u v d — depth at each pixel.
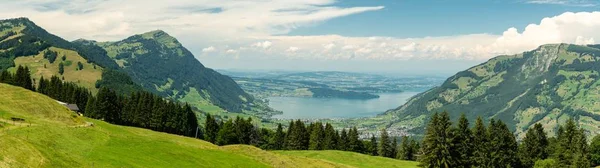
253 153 96.44
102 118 180.00
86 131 76.75
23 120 79.69
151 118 184.12
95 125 105.12
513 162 137.75
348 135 185.88
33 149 51.31
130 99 193.12
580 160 129.50
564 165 134.12
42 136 64.38
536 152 146.12
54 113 102.94
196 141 119.31
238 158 87.38
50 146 61.06
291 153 134.00
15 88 110.00
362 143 188.38
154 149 75.62
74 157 57.44
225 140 176.12
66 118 102.56
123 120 187.25
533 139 147.25
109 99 184.62
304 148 178.25
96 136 75.50
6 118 77.81
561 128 158.00
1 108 87.44
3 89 106.50
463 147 126.19
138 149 73.12
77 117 108.06
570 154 134.38
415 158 187.62
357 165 121.00
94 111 179.50
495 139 131.00
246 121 186.12
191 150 82.94
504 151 132.62
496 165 130.75
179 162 70.94
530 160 144.88
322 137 179.12
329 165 102.12
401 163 129.00
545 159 140.12
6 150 47.16
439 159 110.69
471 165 128.00
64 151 60.69
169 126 184.38
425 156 113.19
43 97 110.38
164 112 185.12
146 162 65.50
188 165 70.50
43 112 100.44
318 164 100.19
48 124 80.88
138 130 122.44
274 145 187.38
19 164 45.50
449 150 110.75
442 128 110.56
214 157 82.12
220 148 99.19
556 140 154.50
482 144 129.38
